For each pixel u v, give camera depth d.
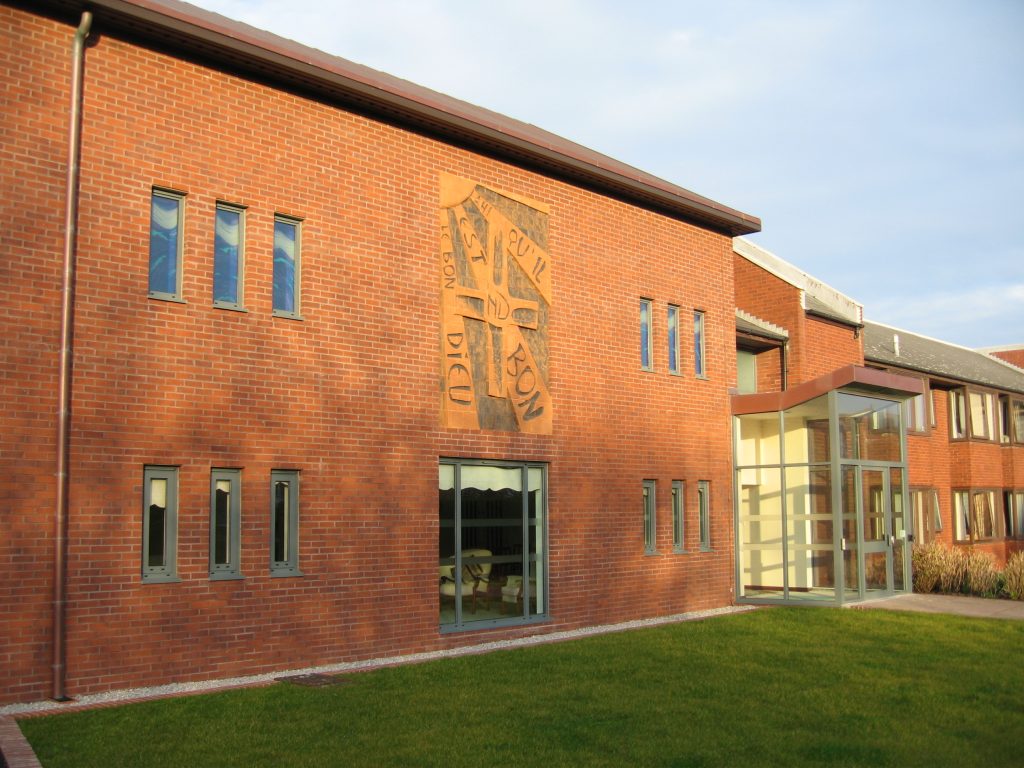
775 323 24.17
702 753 8.63
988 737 9.34
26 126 10.58
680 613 18.17
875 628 15.48
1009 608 17.97
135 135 11.40
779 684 11.41
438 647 13.95
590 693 10.84
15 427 10.30
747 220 20.12
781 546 19.39
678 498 18.70
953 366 33.28
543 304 16.12
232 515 12.01
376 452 13.41
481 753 8.52
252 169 12.44
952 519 31.17
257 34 14.86
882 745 8.97
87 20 10.88
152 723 9.24
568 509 16.19
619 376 17.39
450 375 14.47
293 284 12.88
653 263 18.38
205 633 11.56
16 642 10.14
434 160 14.57
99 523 10.79
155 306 11.42
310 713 9.75
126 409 11.09
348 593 12.96
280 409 12.45
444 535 14.41
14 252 10.41
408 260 14.06
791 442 19.52
